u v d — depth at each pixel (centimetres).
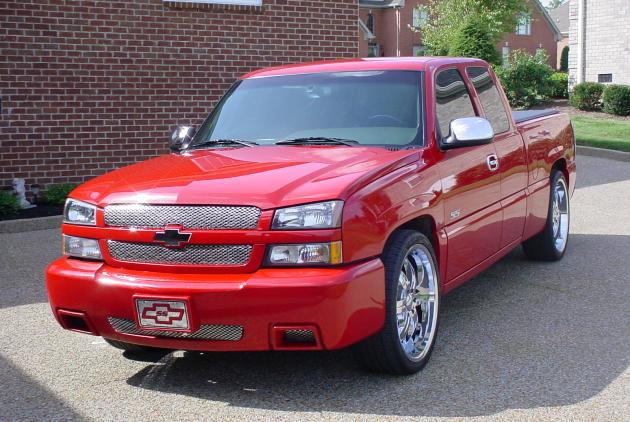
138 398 437
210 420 403
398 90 544
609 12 2667
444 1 4259
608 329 544
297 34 1257
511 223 626
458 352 500
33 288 689
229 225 415
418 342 472
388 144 508
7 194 1018
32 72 1088
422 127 515
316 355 501
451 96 571
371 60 595
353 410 411
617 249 803
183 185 439
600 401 418
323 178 430
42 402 434
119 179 479
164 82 1172
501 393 431
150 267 429
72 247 463
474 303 616
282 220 409
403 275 455
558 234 761
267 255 409
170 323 416
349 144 511
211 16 1193
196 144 564
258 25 1227
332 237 405
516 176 636
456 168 523
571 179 793
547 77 2811
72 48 1107
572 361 480
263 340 408
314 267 406
